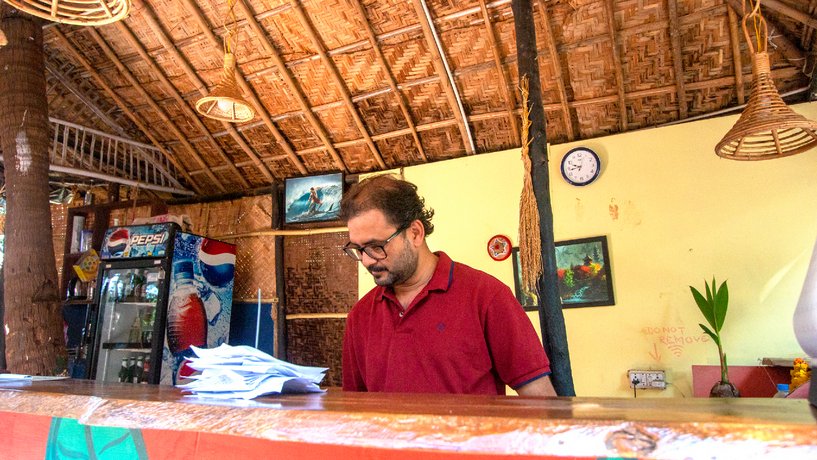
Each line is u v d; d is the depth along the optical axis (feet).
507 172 12.81
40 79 11.70
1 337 13.24
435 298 5.00
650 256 11.18
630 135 11.71
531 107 8.27
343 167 14.85
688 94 11.29
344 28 11.87
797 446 1.75
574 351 11.42
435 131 13.34
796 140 8.69
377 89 12.88
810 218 10.23
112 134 15.72
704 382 10.14
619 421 1.99
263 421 2.55
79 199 18.15
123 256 14.19
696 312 10.68
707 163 11.07
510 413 2.32
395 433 2.25
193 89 13.91
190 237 14.39
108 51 13.35
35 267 10.93
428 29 11.25
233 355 3.74
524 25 8.63
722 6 10.03
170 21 12.44
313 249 15.20
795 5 9.52
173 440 3.40
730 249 10.66
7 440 4.05
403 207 4.85
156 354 13.10
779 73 10.63
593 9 10.57
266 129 14.56
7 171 11.29
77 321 16.30
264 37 12.22
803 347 2.60
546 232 7.84
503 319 4.80
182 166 16.47
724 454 1.81
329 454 2.93
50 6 6.84
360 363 5.61
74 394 3.47
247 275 15.83
